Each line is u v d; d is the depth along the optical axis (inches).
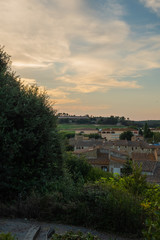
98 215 247.3
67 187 296.8
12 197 289.0
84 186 291.4
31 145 302.7
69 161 602.2
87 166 623.8
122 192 283.7
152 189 315.3
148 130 5187.0
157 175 1455.5
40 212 258.4
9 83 323.3
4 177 283.1
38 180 309.0
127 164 1430.9
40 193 286.4
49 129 332.2
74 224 249.6
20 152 296.7
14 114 297.9
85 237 172.2
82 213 250.8
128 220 239.9
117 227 241.0
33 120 306.5
